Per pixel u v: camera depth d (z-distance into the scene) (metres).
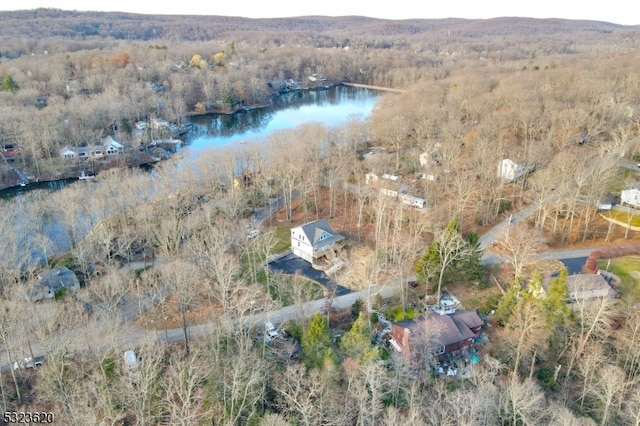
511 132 106.62
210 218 78.81
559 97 121.31
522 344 47.94
